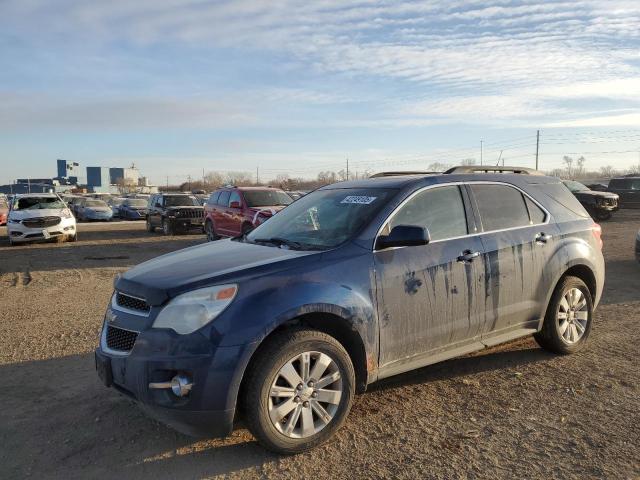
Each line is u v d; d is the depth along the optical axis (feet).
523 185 16.99
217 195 55.93
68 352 18.65
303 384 11.48
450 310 14.06
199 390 10.55
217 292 11.01
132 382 11.05
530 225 16.47
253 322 10.89
